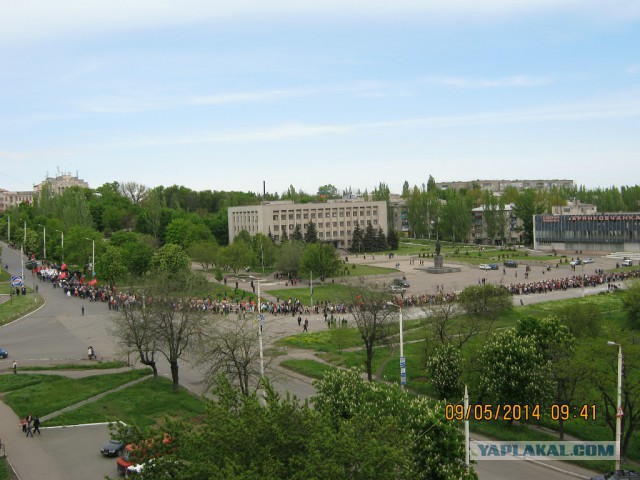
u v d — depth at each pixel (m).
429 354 75.31
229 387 40.91
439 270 192.62
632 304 104.50
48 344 97.12
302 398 67.69
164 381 75.88
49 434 57.72
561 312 93.94
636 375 60.47
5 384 73.56
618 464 48.41
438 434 41.94
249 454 31.95
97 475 48.66
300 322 112.62
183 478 31.41
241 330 68.19
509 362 61.19
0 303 131.50
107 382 74.69
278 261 183.50
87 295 139.62
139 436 35.03
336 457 31.31
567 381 58.84
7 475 48.53
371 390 48.62
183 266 157.25
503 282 167.38
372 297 85.31
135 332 75.38
